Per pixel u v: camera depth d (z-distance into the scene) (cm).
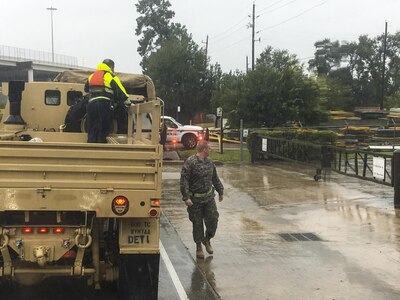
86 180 446
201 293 577
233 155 2316
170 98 5356
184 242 809
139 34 7969
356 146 2555
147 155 454
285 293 573
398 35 8712
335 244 779
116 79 684
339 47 8869
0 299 561
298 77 2817
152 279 477
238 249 757
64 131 779
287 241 800
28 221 456
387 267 664
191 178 712
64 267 478
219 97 3020
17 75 8144
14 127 793
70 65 8344
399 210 1027
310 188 1327
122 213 451
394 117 3881
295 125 2856
